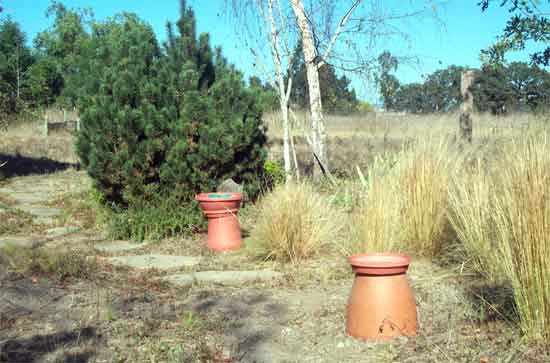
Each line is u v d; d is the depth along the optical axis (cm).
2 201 1173
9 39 3953
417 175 693
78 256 719
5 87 2478
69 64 3697
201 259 748
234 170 976
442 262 657
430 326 460
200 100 916
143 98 913
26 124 2444
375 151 1203
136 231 865
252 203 998
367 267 437
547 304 400
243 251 771
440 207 676
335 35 1080
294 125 1477
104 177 907
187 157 915
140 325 484
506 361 377
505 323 446
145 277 653
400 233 671
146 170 910
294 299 562
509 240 434
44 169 1712
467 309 494
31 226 962
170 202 911
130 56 950
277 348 434
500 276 537
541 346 397
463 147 758
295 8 1098
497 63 838
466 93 951
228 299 567
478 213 594
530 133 523
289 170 1077
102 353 421
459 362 385
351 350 423
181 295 583
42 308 526
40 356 414
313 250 727
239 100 994
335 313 510
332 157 1330
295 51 1160
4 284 583
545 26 812
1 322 483
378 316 438
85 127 943
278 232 718
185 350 429
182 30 1020
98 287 603
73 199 1165
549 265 397
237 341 449
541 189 403
